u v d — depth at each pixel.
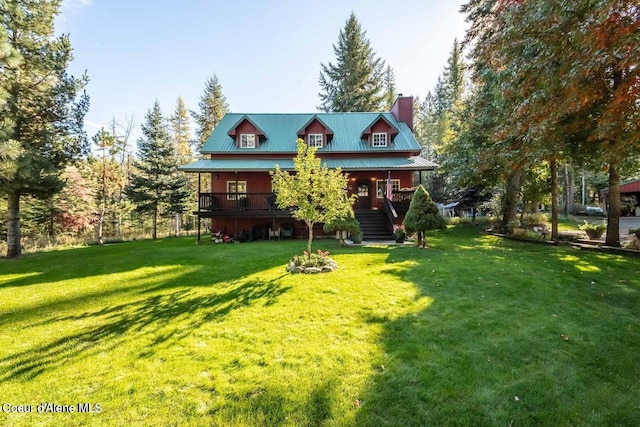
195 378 3.29
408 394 3.02
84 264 9.64
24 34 12.60
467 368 3.46
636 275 7.15
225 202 17.67
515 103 6.99
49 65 12.96
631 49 3.82
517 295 5.88
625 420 2.71
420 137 44.22
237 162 17.59
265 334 4.32
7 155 9.88
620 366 3.54
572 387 3.15
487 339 4.13
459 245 12.06
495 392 3.05
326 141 19.20
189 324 4.72
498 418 2.72
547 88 5.09
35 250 15.23
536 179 15.09
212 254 11.03
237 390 3.08
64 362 3.66
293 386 3.14
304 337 4.22
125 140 31.30
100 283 7.24
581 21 4.49
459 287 6.34
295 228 17.38
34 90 12.94
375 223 15.79
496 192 19.34
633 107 4.50
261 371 3.40
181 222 31.09
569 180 24.11
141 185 22.48
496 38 6.87
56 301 5.94
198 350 3.90
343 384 3.17
